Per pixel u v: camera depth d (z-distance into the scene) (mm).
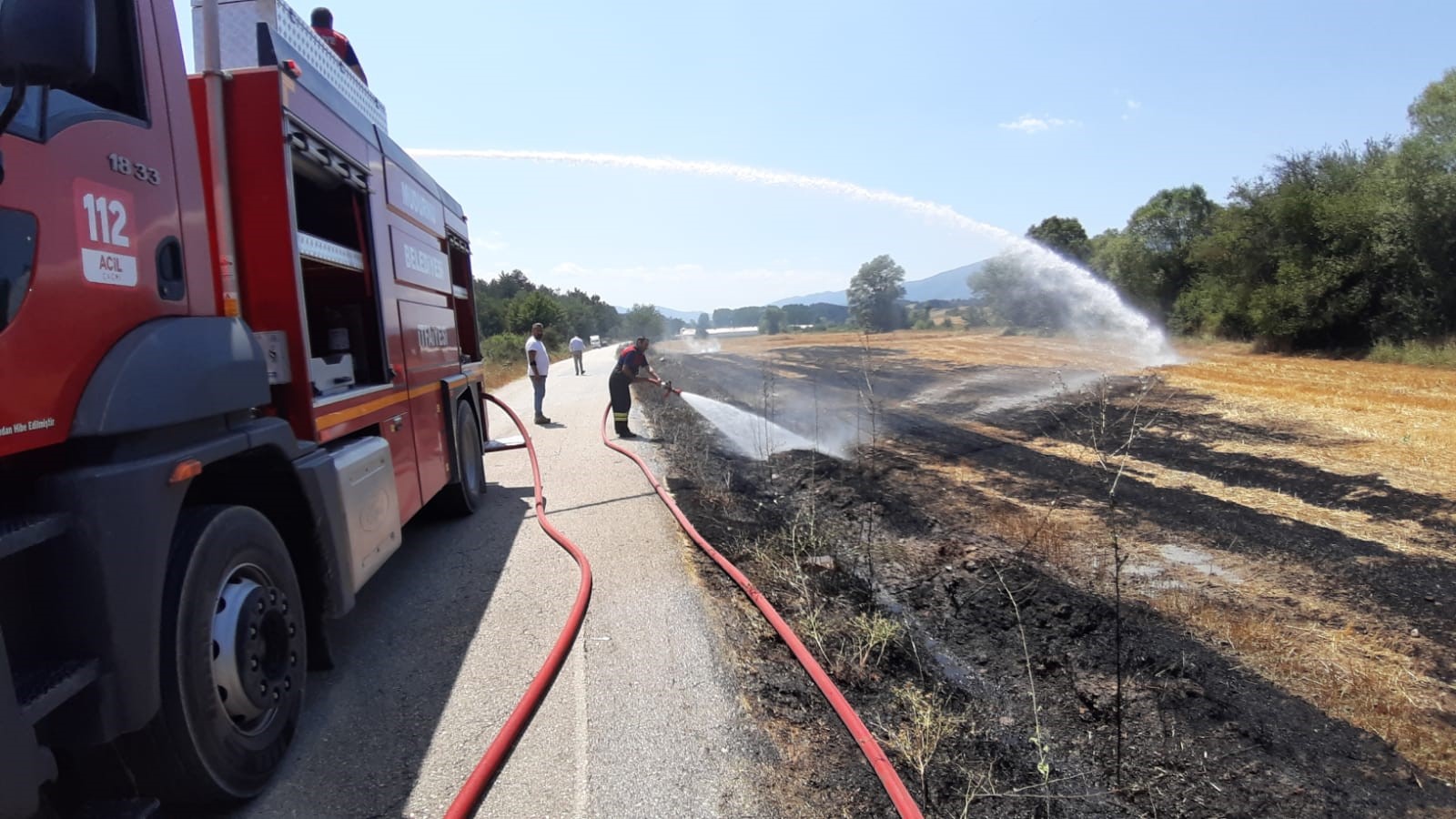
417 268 6410
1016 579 5797
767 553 6145
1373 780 3502
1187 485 8328
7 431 2174
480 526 7426
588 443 11977
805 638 4691
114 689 2469
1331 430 10641
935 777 3412
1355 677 4309
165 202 2988
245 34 4035
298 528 3824
